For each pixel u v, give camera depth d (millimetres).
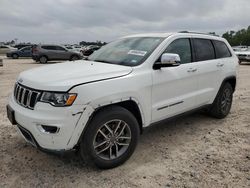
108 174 3254
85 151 3105
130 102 3432
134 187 2990
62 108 2867
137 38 4441
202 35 4891
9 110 3400
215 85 5004
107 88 3117
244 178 3201
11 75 12375
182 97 4211
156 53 3807
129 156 3510
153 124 3844
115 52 4234
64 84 2934
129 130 3420
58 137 2895
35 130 2965
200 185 3041
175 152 3881
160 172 3311
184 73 4180
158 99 3801
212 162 3584
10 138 4234
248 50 22672
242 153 3867
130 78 3381
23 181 3074
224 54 5383
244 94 8047
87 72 3273
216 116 5395
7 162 3484
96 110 3062
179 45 4277
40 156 3668
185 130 4797
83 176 3199
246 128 4930
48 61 23562
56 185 3012
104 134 3232
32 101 3057
